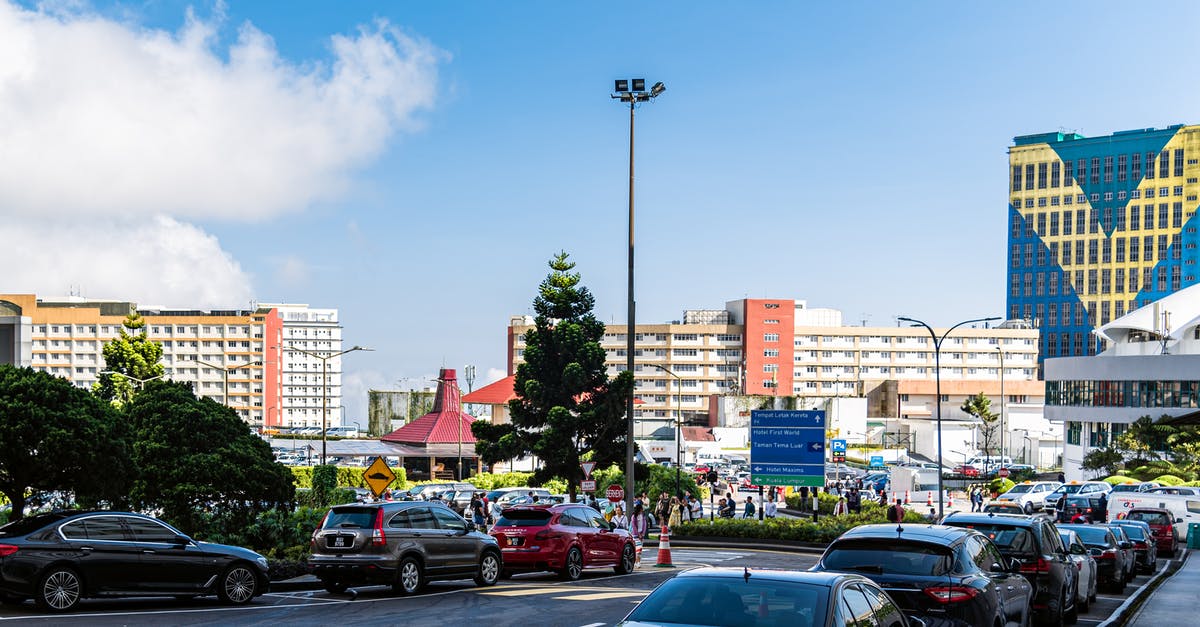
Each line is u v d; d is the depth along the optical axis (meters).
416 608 20.67
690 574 10.27
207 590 20.34
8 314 192.88
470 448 91.38
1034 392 177.62
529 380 53.84
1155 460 83.19
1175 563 41.34
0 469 24.42
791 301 195.88
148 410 30.00
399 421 140.25
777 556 38.88
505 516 27.92
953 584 13.34
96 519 19.16
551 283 54.84
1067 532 23.19
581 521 28.53
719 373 194.75
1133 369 94.25
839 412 159.12
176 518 29.19
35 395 24.44
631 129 40.50
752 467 49.03
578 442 53.56
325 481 43.94
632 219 40.56
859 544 14.16
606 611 20.47
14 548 18.08
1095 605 24.09
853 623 9.85
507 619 19.17
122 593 19.17
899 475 78.25
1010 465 117.88
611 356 197.50
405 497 57.41
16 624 17.02
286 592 23.42
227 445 29.94
